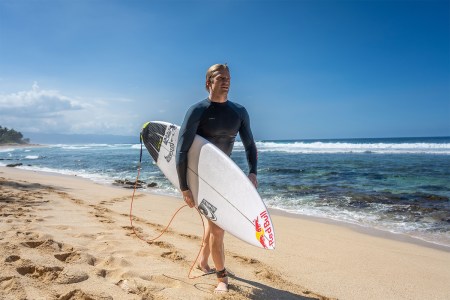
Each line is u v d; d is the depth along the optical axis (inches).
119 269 127.8
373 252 183.2
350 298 124.6
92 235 176.4
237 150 1273.4
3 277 107.5
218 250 117.9
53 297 99.1
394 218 271.7
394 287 136.6
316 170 617.0
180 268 136.8
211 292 116.6
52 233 170.2
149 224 220.1
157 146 152.9
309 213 295.6
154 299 107.0
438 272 154.9
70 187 415.8
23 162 1018.7
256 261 156.9
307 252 177.9
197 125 116.0
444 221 259.3
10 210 227.3
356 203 332.8
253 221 106.9
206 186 118.0
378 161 788.0
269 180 503.2
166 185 471.5
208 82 116.6
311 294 125.0
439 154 970.1
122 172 661.3
